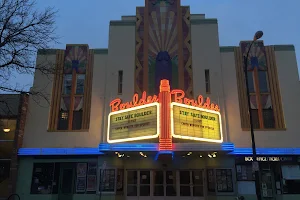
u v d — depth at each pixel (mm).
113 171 23719
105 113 24328
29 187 23609
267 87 25203
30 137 24562
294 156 23297
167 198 23359
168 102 20531
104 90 25234
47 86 25688
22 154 23734
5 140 24641
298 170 23312
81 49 26516
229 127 24078
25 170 23953
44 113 25109
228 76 25312
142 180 23734
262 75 25469
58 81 25906
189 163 23891
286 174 23266
